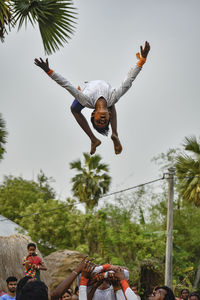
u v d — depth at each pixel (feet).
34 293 9.16
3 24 35.50
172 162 87.04
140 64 21.31
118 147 21.80
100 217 72.08
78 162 103.55
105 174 102.89
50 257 48.98
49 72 20.63
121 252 68.85
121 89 21.22
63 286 13.80
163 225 82.64
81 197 101.50
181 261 70.90
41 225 79.25
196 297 27.14
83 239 77.46
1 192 122.21
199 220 88.48
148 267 56.80
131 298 13.29
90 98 20.80
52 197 139.03
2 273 38.42
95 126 21.50
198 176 60.85
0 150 63.62
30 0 35.40
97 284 14.10
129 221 70.18
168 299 14.92
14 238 41.24
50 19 36.29
